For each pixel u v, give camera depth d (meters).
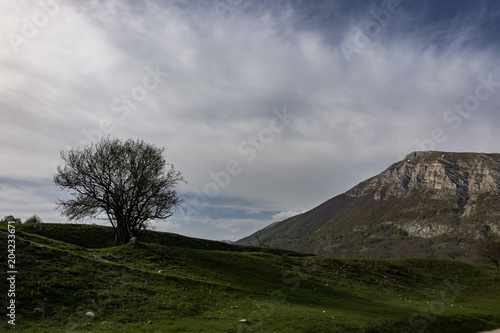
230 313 22.53
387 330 23.64
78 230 54.09
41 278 21.31
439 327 27.36
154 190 48.19
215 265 38.81
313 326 21.38
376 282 48.84
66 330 16.36
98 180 46.19
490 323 31.52
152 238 57.38
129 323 18.53
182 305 22.56
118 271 26.84
